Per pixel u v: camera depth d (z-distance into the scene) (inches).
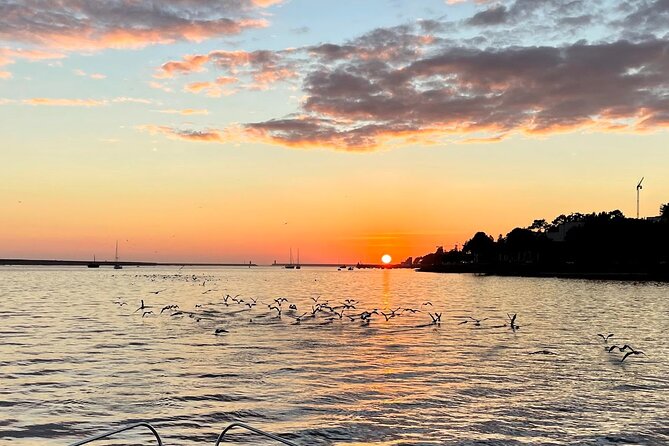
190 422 814.5
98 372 1174.3
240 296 4266.7
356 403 925.8
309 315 2527.1
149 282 7199.8
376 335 1846.7
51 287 5659.5
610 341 1753.2
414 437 754.2
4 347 1526.8
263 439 745.0
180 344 1603.1
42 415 845.2
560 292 4744.1
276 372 1183.6
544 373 1195.3
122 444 718.5
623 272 6993.1
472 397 971.9
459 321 2364.7
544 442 738.2
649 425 815.1
